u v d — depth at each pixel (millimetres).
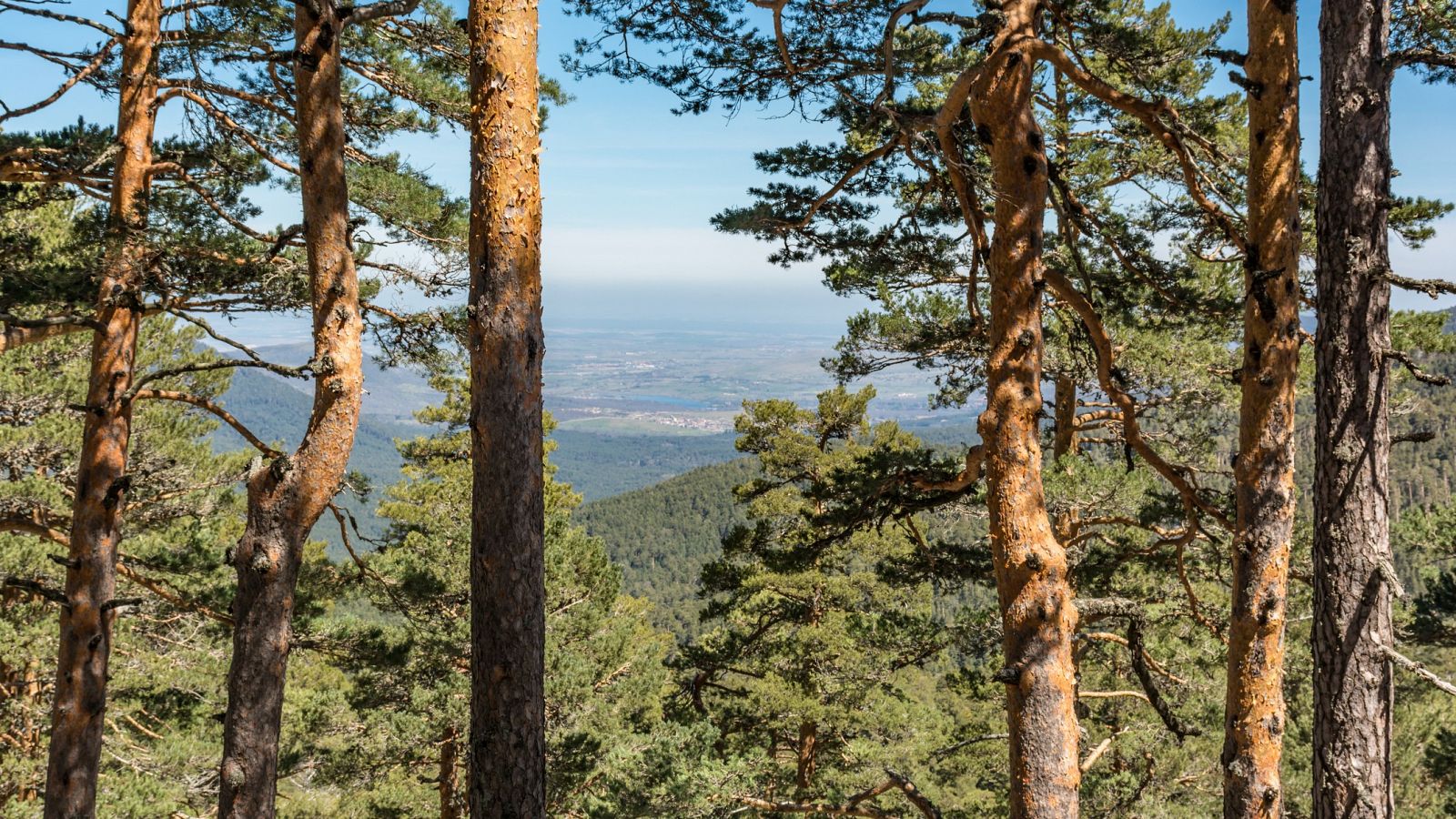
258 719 4797
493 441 4414
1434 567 11984
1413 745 16391
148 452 12688
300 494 4914
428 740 13867
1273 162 5875
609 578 17766
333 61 4977
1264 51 5848
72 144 7430
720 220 8242
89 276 7430
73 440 11836
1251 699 6012
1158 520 8992
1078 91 9750
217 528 15867
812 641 16156
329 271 4984
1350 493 5578
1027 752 5605
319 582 12492
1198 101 9078
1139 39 7379
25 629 11656
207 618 12758
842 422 17109
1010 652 5723
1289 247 5891
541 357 4570
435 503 20156
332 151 4996
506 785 4312
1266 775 5984
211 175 8328
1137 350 10211
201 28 7992
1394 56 5418
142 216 7379
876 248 8516
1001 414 5742
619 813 10109
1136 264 8664
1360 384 5551
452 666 15211
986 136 5801
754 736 17641
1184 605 10289
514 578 4379
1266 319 5934
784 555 9445
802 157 8188
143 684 13016
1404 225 7637
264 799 4789
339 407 4996
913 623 11242
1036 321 5770
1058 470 9102
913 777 15734
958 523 10547
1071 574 9359
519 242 4488
